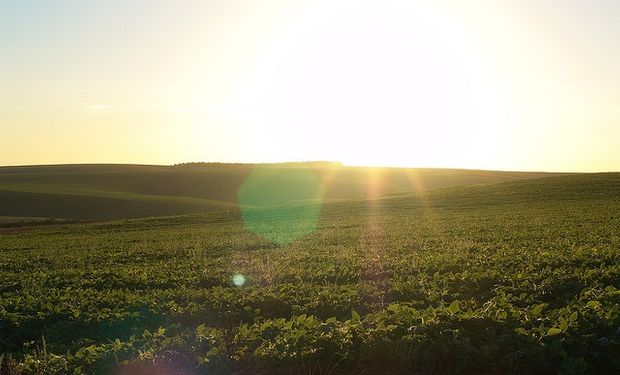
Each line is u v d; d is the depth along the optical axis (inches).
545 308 478.0
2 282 849.5
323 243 1286.9
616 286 549.6
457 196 2699.3
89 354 380.2
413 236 1322.6
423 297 532.7
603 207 1916.8
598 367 323.6
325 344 356.2
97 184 4766.2
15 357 418.6
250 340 387.2
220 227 2018.9
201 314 508.7
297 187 4712.1
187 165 6820.9
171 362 353.4
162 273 831.7
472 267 700.0
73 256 1242.0
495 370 329.1
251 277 766.5
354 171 5684.1
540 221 1542.8
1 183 4785.9
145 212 3481.8
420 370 334.3
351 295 541.0
